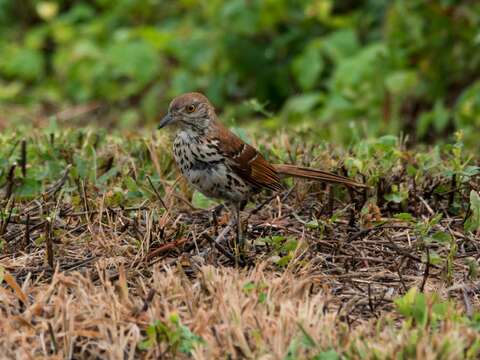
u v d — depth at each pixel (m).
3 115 18.03
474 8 16.88
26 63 20.42
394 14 16.95
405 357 6.83
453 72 17.23
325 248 9.37
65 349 7.14
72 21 21.58
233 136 9.95
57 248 9.23
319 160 11.28
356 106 16.58
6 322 7.39
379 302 8.12
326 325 7.25
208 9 19.12
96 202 10.11
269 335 7.14
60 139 12.23
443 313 7.62
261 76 19.11
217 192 9.95
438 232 9.23
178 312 7.55
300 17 19.09
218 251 9.22
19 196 10.62
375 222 9.79
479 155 13.02
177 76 19.12
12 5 22.38
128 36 19.22
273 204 10.62
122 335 7.15
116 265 8.77
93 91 20.03
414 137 16.31
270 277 8.38
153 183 10.86
